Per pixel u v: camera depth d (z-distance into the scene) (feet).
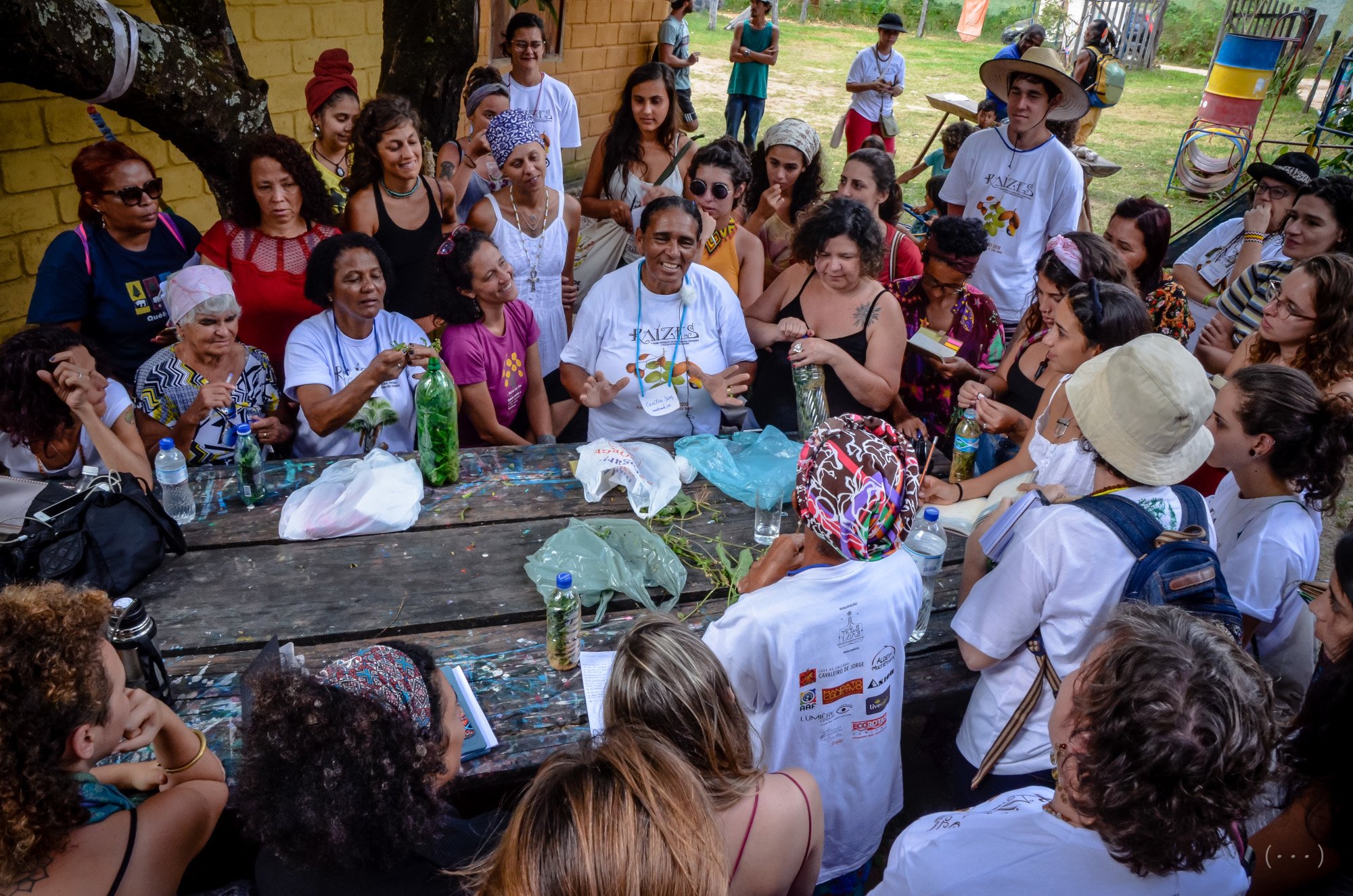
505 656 7.61
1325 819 5.59
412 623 7.82
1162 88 58.03
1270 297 12.62
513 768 6.59
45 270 11.19
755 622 6.00
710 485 10.16
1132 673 4.25
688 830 3.68
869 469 5.98
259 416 10.75
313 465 10.07
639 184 16.75
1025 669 6.73
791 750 6.43
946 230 11.62
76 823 4.55
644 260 11.23
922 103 49.44
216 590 8.07
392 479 9.31
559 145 19.49
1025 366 11.00
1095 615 6.22
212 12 13.00
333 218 12.71
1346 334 9.77
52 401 8.75
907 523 6.22
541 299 14.07
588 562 8.42
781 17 78.84
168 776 5.85
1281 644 7.97
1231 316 13.17
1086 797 4.29
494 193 13.65
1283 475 7.88
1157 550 6.07
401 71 15.90
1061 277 10.30
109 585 7.65
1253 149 41.06
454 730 5.41
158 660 6.59
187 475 9.49
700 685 5.02
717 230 13.94
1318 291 9.87
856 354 11.44
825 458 6.04
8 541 7.26
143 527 7.95
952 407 12.17
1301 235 12.51
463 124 26.21
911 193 33.42
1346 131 26.08
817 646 6.16
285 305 12.19
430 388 9.35
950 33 77.05
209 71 12.84
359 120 13.07
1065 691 5.04
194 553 8.53
